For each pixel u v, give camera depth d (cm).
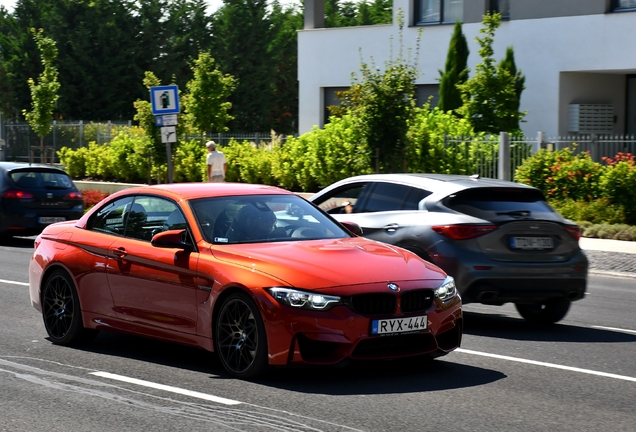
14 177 1845
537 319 1015
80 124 3678
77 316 836
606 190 1994
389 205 1002
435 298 700
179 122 3038
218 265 711
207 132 3791
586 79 2641
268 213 786
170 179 2075
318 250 721
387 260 717
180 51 6850
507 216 935
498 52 2702
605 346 868
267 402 632
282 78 7481
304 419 589
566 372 746
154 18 6650
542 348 853
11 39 6781
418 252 944
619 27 2453
